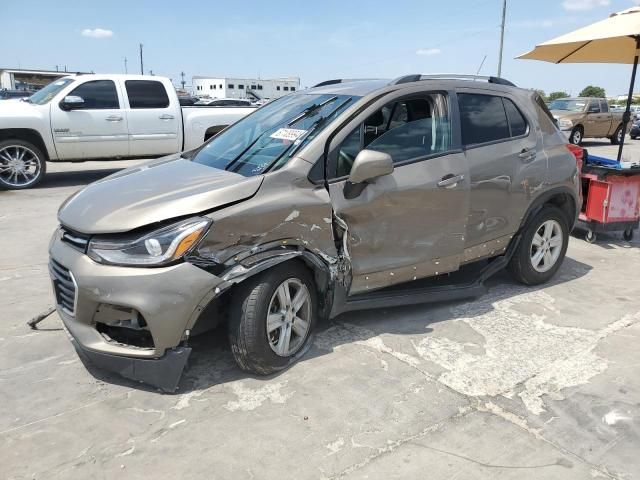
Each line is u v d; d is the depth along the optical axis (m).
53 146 9.91
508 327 4.18
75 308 3.11
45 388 3.25
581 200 5.25
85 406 3.07
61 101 9.89
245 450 2.72
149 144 10.79
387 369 3.51
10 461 2.63
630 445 2.80
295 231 3.34
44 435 2.82
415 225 3.96
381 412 3.05
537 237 4.93
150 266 2.95
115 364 3.11
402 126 3.98
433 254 4.13
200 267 3.01
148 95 10.68
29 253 5.90
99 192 3.49
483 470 2.60
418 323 4.21
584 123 19.70
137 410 3.04
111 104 10.33
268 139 3.88
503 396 3.24
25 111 9.63
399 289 4.20
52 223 7.22
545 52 7.26
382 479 2.53
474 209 4.29
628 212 6.57
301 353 3.60
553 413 3.08
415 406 3.12
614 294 4.94
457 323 4.23
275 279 3.26
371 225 3.74
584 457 2.71
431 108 4.15
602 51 7.23
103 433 2.84
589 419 3.02
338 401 3.15
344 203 3.57
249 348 3.22
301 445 2.76
